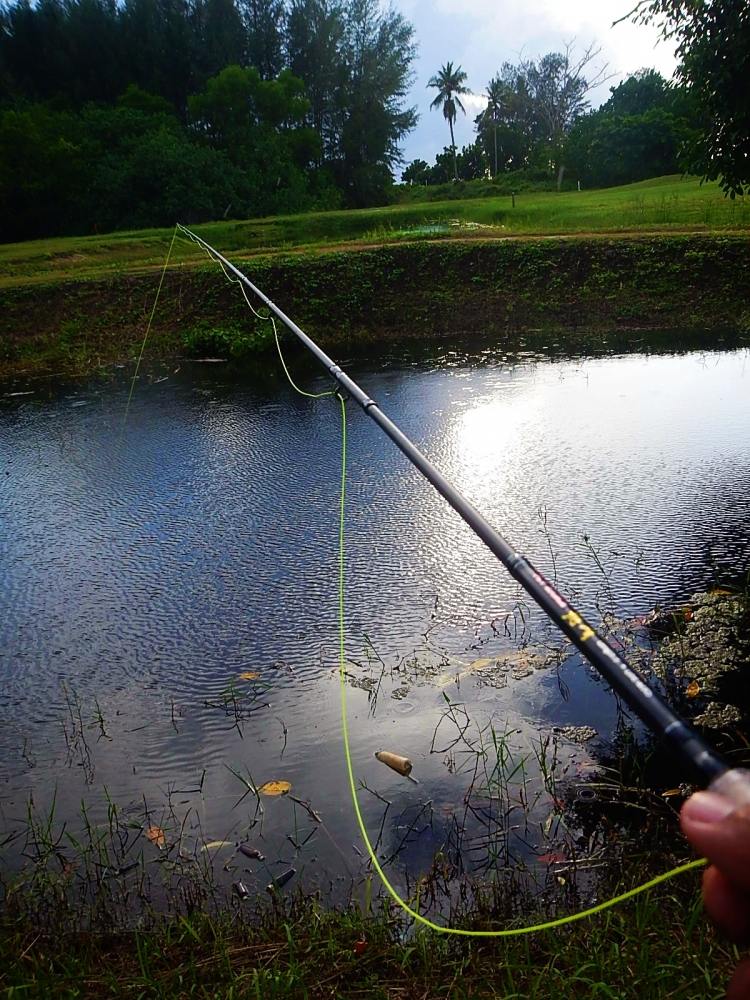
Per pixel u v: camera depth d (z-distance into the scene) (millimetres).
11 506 7211
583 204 23672
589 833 3188
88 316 15250
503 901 2801
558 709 3994
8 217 35219
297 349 13961
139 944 2598
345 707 4051
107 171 34250
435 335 14562
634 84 45594
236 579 5594
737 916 652
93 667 4695
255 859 3193
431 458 7734
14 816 3553
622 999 2262
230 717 4141
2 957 2715
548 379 10617
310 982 2502
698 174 6812
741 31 5844
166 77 50844
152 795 3623
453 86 67875
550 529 5953
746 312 13859
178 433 9188
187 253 21000
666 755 3617
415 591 5266
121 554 6102
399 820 3340
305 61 52750
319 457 8039
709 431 7957
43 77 51531
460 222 23391
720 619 4555
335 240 21141
